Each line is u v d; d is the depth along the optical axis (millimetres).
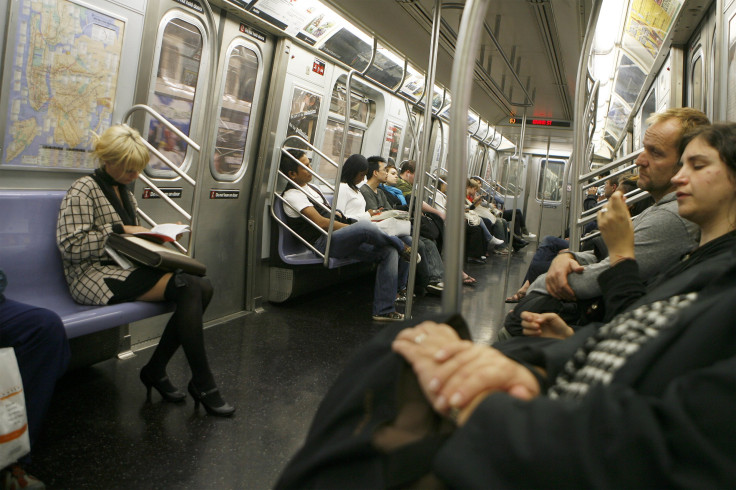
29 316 2197
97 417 2854
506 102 7750
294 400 3268
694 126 1972
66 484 2242
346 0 3812
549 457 624
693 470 580
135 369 3545
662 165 2018
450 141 1095
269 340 4367
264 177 5090
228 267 4906
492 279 8664
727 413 595
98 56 3305
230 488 2312
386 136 7832
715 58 2879
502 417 681
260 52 4785
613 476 595
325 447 798
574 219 2797
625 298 1454
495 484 635
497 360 795
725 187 1332
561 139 11859
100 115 3408
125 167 2986
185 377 3484
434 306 6234
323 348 4285
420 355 797
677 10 4191
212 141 4430
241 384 3441
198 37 4098
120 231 2982
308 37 5113
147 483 2301
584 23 4098
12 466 2104
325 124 6094
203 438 2723
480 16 1135
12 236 2809
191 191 4355
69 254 2875
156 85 3822
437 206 8781
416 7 3822
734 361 639
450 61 5395
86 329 2580
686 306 975
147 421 2854
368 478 735
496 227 12969
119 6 3352
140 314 2854
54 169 3203
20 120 2975
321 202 5629
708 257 1307
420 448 736
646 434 604
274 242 5332
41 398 2197
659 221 1965
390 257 5309
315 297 6039
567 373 1038
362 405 809
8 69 2865
